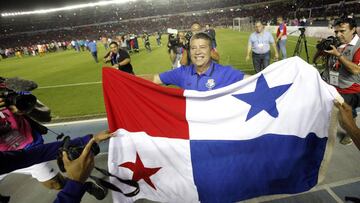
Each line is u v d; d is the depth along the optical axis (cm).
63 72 1526
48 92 1025
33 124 316
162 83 350
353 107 422
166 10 7388
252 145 266
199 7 7138
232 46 1958
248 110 274
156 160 269
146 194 271
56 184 328
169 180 270
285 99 271
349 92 406
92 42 1745
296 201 322
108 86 275
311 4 4200
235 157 265
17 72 1766
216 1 6894
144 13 7506
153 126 273
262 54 824
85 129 622
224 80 315
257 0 6275
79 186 131
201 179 265
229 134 268
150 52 2111
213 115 272
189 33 742
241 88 279
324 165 267
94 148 147
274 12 5059
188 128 272
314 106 263
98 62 1812
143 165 267
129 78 273
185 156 269
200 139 268
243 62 1269
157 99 276
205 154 266
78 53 2923
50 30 6956
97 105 793
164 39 3922
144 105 276
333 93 254
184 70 335
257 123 270
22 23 7369
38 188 398
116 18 7469
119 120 275
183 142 269
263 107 273
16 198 379
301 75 268
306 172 268
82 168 135
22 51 3809
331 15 3272
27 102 248
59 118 704
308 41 1825
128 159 266
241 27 4088
